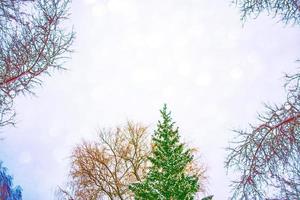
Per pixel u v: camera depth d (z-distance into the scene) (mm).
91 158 21797
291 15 8023
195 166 20781
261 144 7277
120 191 21031
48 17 7367
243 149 7355
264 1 8180
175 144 14984
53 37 7535
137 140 22500
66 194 20953
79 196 20891
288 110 7145
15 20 7137
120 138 22562
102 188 21297
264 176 7125
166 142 14820
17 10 7141
